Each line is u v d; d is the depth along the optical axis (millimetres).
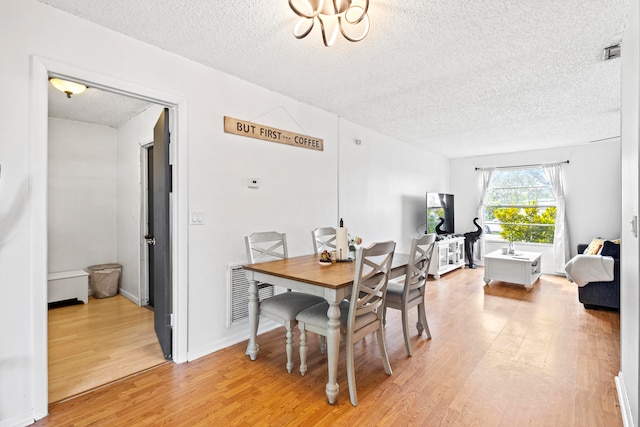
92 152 4336
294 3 1725
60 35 1880
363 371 2289
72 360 2449
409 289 2590
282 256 2895
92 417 1777
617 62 2561
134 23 2033
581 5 1851
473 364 2389
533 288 4711
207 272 2611
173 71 2406
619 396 1928
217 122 2689
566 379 2174
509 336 2918
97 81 2025
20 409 1715
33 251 1759
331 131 3900
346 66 2645
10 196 1696
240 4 1849
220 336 2703
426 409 1854
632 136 1625
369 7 1861
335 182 3963
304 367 2232
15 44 1723
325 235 3357
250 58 2506
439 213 5785
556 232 5719
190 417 1779
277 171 3219
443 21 2010
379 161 4816
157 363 2410
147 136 3680
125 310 3660
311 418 1774
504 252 5270
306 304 2363
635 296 1507
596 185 5418
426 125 4406
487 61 2557
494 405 1891
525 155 6141
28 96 1756
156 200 2785
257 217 3018
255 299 2477
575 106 3615
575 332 3012
